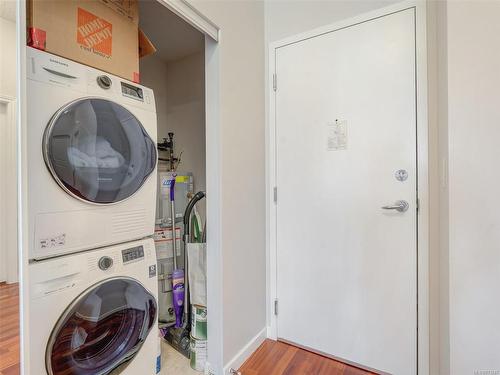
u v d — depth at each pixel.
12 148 1.07
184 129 2.63
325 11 1.74
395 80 1.53
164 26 2.08
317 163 1.77
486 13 0.98
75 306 0.97
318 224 1.77
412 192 1.49
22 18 0.82
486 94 0.98
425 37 1.45
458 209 1.01
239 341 1.66
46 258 0.93
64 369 0.97
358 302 1.64
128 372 1.21
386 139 1.56
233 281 1.60
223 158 1.52
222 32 1.51
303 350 1.81
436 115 1.42
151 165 1.34
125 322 1.20
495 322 0.96
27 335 0.85
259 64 1.89
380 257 1.58
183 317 1.91
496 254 0.96
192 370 1.61
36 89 0.90
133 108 1.25
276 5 1.91
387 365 1.56
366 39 1.61
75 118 1.00
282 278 1.91
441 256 1.29
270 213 1.95
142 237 1.30
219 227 1.51
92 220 1.06
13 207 1.08
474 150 0.99
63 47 1.03
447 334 1.11
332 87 1.71
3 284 1.08
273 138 1.93
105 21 1.19
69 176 0.98
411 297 1.50
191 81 2.59
